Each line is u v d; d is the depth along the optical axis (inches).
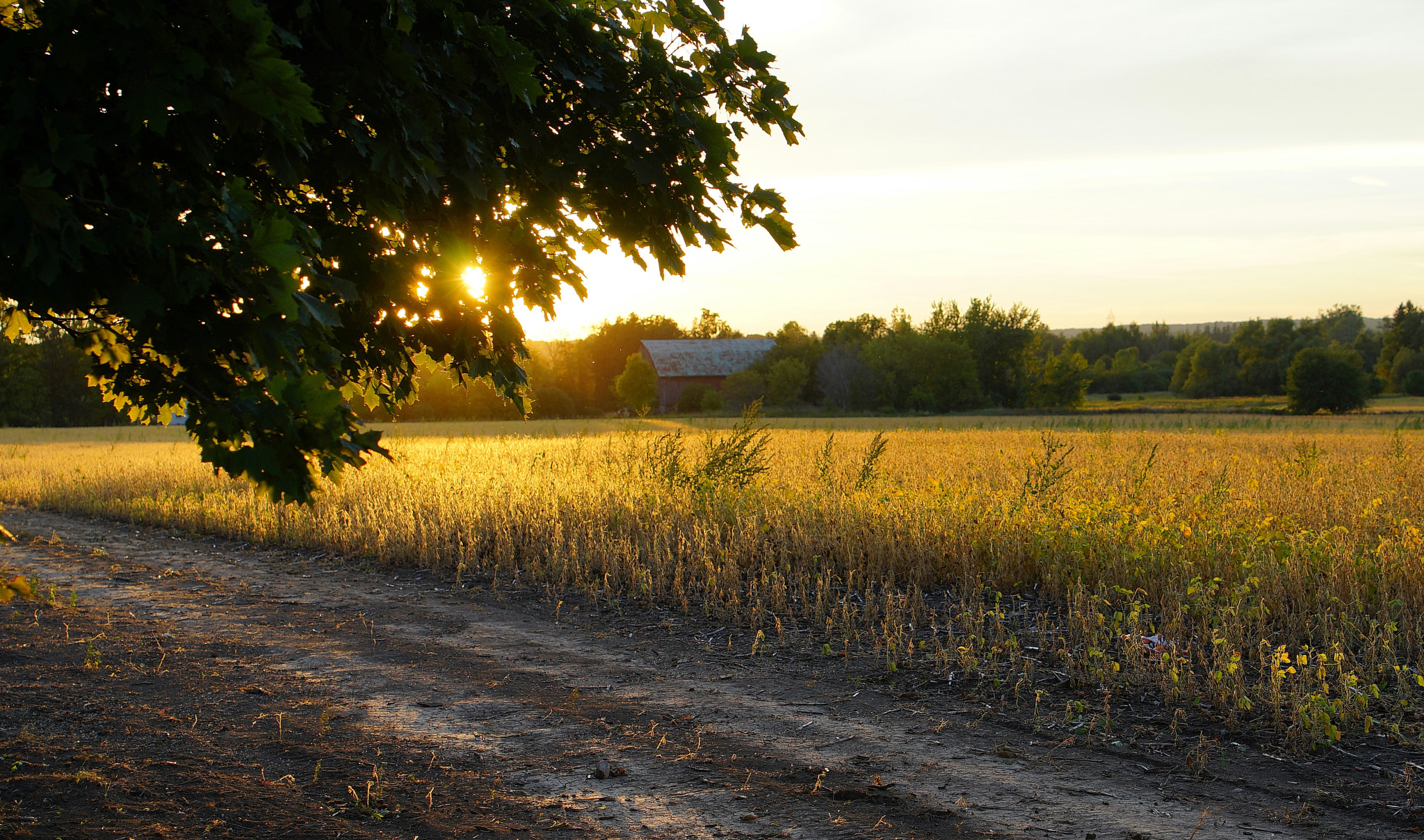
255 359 100.0
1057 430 1475.1
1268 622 271.4
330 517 487.5
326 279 109.2
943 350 3129.9
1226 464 693.3
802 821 151.2
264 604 333.4
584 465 646.5
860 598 315.0
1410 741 183.6
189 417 96.8
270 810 155.7
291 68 93.4
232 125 96.3
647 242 160.4
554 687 230.5
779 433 1423.5
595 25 152.8
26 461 1005.8
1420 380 4030.5
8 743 187.2
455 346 157.6
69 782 167.3
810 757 180.9
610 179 150.6
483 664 252.4
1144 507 408.2
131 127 87.6
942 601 311.9
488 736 194.5
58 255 84.4
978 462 729.6
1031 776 170.6
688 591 335.6
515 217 159.2
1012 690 221.3
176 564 424.5
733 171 150.3
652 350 4030.5
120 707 213.2
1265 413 2837.1
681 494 477.4
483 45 130.0
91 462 975.6
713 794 162.6
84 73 91.0
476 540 417.1
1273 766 174.6
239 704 216.7
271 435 93.1
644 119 151.7
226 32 93.8
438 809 156.4
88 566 419.5
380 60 121.2
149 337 96.3
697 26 157.0
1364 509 389.1
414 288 148.9
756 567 364.5
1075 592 292.7
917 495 450.6
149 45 89.4
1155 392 5123.0
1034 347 3462.1
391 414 166.7
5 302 113.0
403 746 188.1
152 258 91.1
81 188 91.0
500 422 2345.0
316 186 130.0
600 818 152.3
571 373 3627.0
